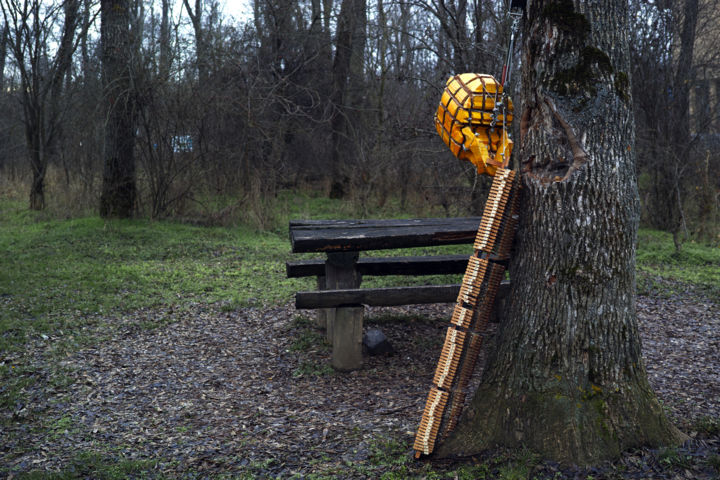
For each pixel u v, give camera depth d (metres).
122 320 7.58
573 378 3.47
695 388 4.76
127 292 8.88
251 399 5.03
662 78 13.18
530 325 3.61
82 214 14.95
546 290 3.55
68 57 16.02
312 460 3.76
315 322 7.32
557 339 3.51
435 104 12.73
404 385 5.18
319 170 20.98
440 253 11.35
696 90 13.70
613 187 3.45
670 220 13.33
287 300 8.43
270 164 15.55
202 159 14.75
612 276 3.49
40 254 11.07
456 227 5.85
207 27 15.48
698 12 12.92
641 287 8.72
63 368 5.81
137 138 14.27
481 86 3.82
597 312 3.47
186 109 14.07
